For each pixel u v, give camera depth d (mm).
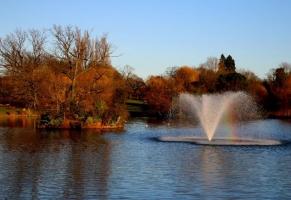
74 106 65125
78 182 24297
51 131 57719
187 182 24672
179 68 121375
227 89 111375
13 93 91312
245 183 24562
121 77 86188
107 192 22094
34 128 62188
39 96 72062
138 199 20828
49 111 64500
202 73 122812
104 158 33375
